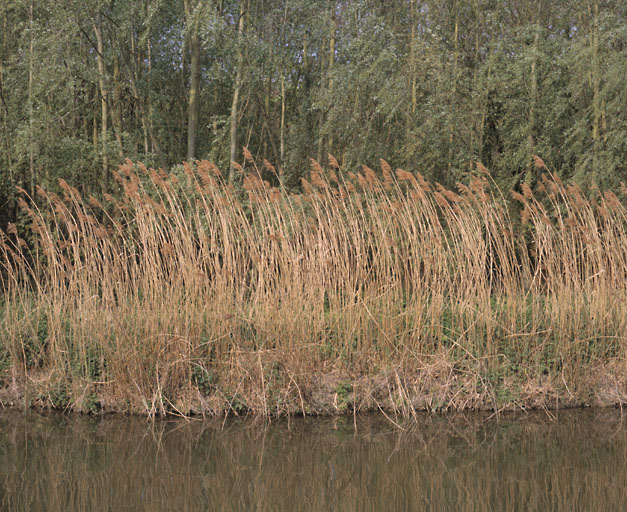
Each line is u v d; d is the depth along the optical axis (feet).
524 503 17.11
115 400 24.49
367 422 23.81
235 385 24.66
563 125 53.62
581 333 26.30
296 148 66.44
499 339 26.05
